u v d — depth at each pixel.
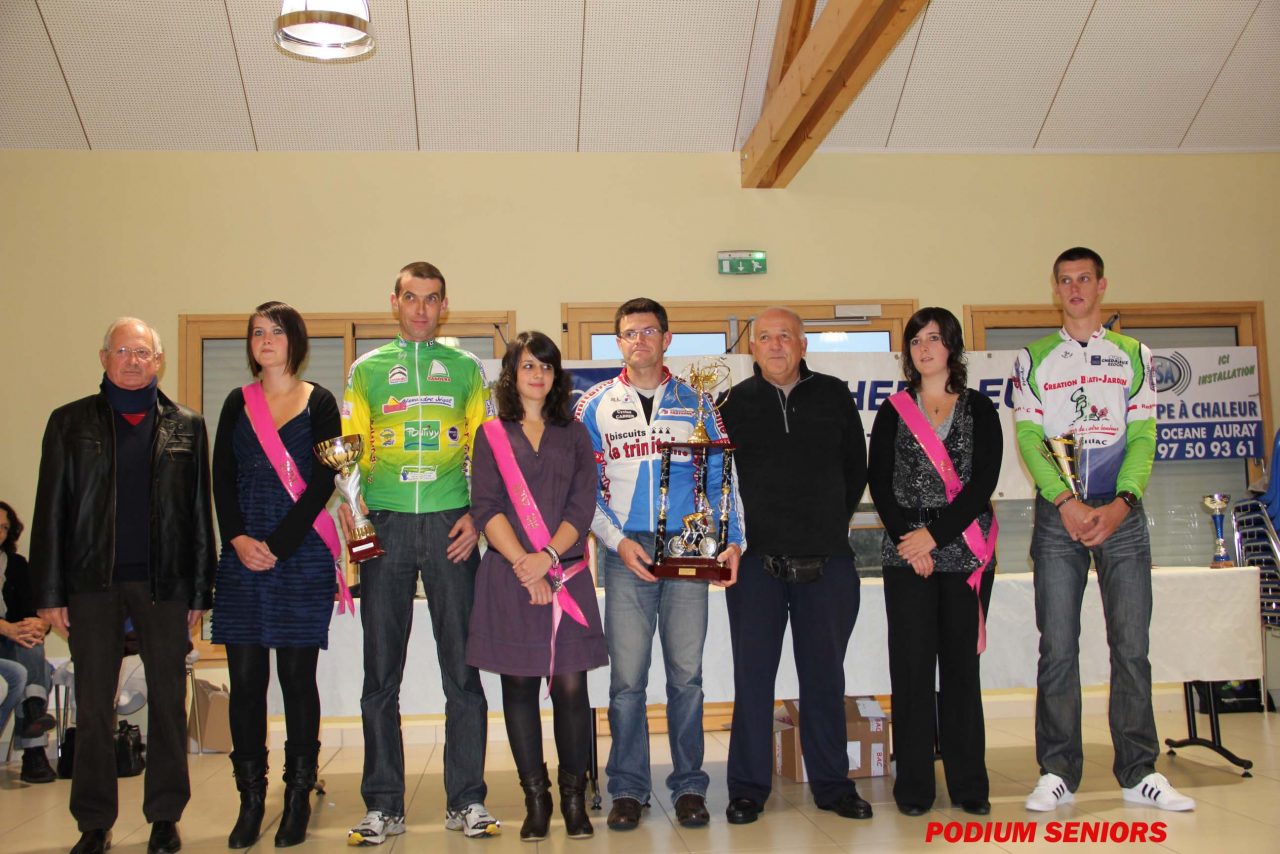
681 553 2.76
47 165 5.09
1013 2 4.94
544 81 5.05
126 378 2.78
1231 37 5.19
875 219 5.46
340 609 2.85
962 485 2.90
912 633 2.89
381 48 4.86
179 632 2.78
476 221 5.26
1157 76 5.32
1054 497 2.96
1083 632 3.57
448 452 2.82
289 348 2.83
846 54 3.98
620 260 5.31
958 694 2.89
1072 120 5.48
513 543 2.65
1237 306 5.60
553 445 2.77
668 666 2.93
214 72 4.89
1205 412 5.38
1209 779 3.34
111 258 5.09
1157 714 4.78
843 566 2.90
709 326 5.33
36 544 2.70
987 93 5.31
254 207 5.17
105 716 2.72
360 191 5.22
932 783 2.89
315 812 3.19
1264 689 4.89
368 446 2.82
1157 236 5.60
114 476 2.75
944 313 3.00
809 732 2.94
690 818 2.80
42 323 5.02
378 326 5.18
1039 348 3.14
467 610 2.79
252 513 2.74
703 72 5.10
